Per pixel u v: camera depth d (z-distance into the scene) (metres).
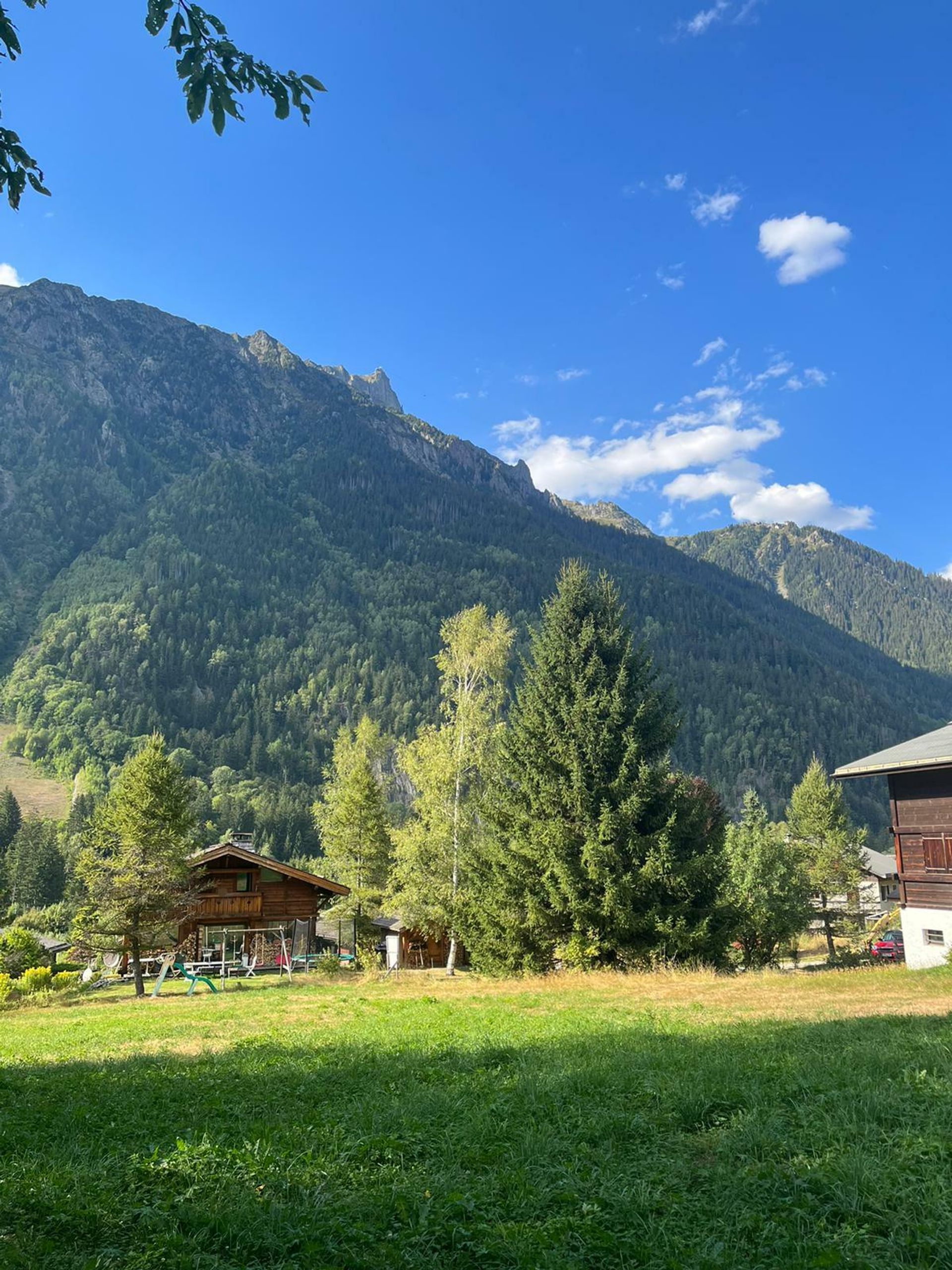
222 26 5.71
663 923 26.39
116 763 192.62
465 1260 4.77
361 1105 8.51
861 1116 7.16
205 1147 6.80
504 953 29.81
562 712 29.67
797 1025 13.27
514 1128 7.44
